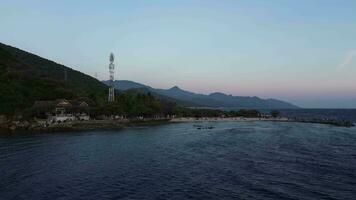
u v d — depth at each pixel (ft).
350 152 266.77
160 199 145.89
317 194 152.05
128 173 193.67
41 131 456.45
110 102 649.20
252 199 145.38
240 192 155.53
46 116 548.72
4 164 219.61
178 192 156.04
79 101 611.88
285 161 228.84
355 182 171.83
